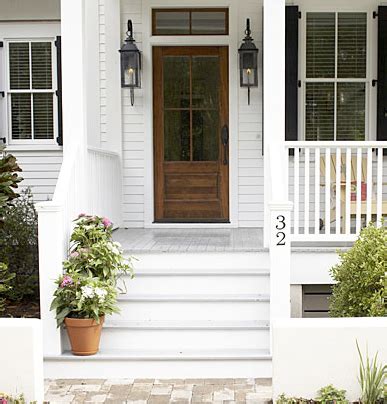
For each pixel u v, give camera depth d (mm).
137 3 8172
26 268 7074
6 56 8344
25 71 8375
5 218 7004
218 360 5324
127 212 8352
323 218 8109
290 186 8141
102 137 8250
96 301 5316
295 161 6188
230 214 8305
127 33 8023
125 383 5223
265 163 6250
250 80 7996
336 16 8039
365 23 8055
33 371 4340
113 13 8125
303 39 8062
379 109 7980
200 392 4977
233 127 8227
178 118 8328
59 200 5574
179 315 5859
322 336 4160
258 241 6879
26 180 8375
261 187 8281
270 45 6121
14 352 4340
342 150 8156
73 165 6000
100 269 5609
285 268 5375
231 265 6238
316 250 6199
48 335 5438
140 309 5863
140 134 8297
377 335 4160
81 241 5680
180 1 8164
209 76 8273
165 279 6062
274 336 4184
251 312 5832
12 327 4340
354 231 7508
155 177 8383
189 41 8164
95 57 8109
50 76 8359
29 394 4344
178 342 5633
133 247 6449
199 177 8359
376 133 8039
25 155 8367
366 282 4863
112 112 8195
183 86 8297
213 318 5848
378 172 6145
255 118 8227
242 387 5090
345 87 8109
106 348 5633
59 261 5500
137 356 5355
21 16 8273
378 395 4043
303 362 4172
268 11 6109
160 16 8242
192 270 6152
